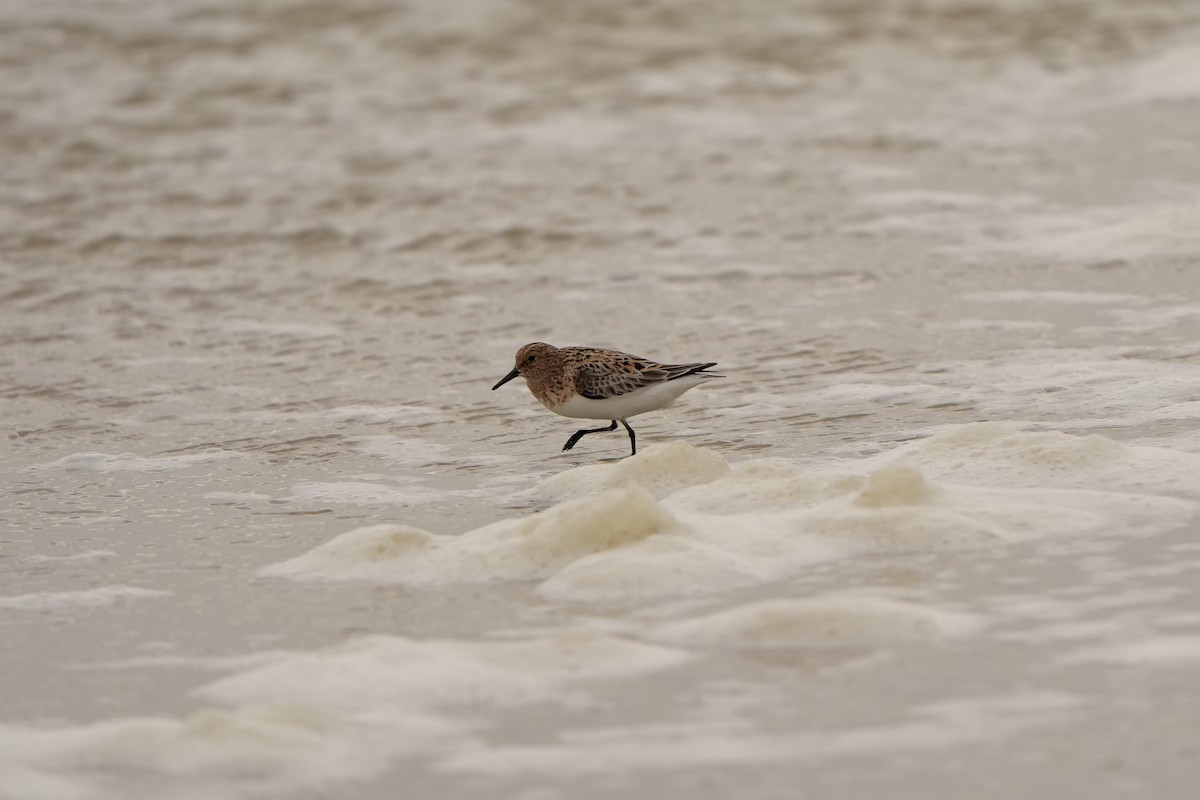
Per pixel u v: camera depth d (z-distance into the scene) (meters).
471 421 13.94
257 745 7.10
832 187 22.62
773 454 12.20
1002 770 6.69
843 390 14.04
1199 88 27.38
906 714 7.28
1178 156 23.31
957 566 9.23
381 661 8.05
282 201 23.23
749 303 17.45
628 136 26.20
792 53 31.38
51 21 35.50
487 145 25.98
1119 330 15.28
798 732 7.16
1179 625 8.16
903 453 11.55
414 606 9.12
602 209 22.09
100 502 11.91
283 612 9.18
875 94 28.34
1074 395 13.20
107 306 18.67
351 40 33.41
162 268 20.28
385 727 7.39
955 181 22.62
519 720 7.42
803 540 9.70
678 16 34.38
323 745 7.18
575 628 8.59
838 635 8.19
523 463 12.56
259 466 12.77
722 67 30.52
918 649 8.02
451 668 7.95
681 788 6.69
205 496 11.95
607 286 18.59
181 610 9.34
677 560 9.26
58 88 30.45
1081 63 29.84
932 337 15.56
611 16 34.62
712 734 7.18
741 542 9.63
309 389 15.15
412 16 35.09
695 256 19.64
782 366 15.02
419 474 12.35
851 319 16.48
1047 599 8.63
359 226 21.86
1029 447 11.09
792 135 25.83
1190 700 7.25
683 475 11.30
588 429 13.12
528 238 20.91
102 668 8.44
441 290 18.83
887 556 9.46
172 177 24.75
